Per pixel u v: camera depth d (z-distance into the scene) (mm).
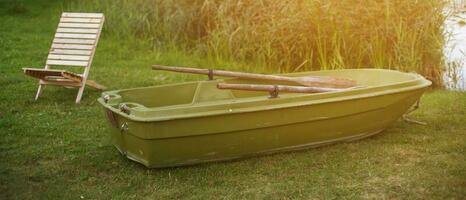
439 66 8711
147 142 4984
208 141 5125
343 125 5645
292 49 9148
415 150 5633
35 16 14250
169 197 4719
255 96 6469
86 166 5367
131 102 5754
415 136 6059
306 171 5145
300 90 5418
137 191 4840
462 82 8594
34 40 11547
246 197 4668
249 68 9336
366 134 5922
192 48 10508
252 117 5145
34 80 8609
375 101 5660
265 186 4859
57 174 5191
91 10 12539
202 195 4715
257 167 5234
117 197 4719
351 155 5496
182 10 10719
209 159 5254
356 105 5566
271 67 9359
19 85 8305
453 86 8578
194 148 5125
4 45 10977
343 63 8703
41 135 6191
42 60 9992
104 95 5543
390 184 4828
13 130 6320
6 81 8461
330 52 8969
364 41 8758
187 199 4672
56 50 7832
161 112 4926
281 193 4711
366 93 5598
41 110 7148
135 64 9969
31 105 7363
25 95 7801
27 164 5410
